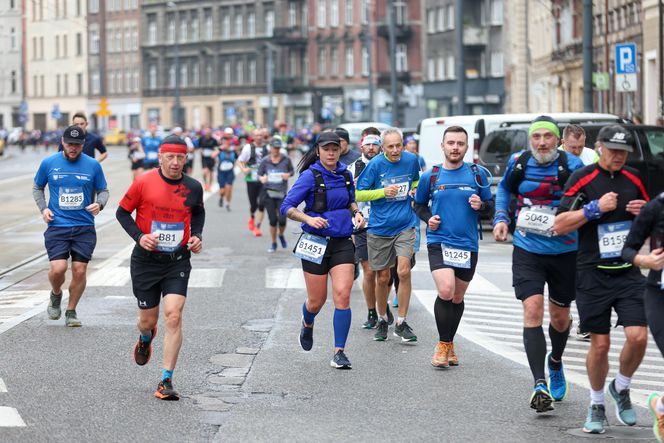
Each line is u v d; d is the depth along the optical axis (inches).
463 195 696.4
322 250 692.7
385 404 598.5
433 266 699.4
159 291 633.0
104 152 1230.9
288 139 3885.3
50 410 574.9
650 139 1517.0
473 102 5216.5
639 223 507.2
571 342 812.0
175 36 7111.2
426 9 5620.1
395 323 861.8
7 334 805.9
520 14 4421.8
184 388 633.6
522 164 593.9
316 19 6535.4
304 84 6609.3
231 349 755.4
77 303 904.9
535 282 590.2
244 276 1150.3
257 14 6801.2
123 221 615.5
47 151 6663.4
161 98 7386.8
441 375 678.5
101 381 646.5
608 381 674.2
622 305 536.1
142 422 551.2
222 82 7017.7
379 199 783.1
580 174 540.4
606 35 2551.7
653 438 530.0
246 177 1600.6
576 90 3503.9
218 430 536.4
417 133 1918.1
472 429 544.1
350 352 754.8
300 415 570.9
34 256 1318.9
